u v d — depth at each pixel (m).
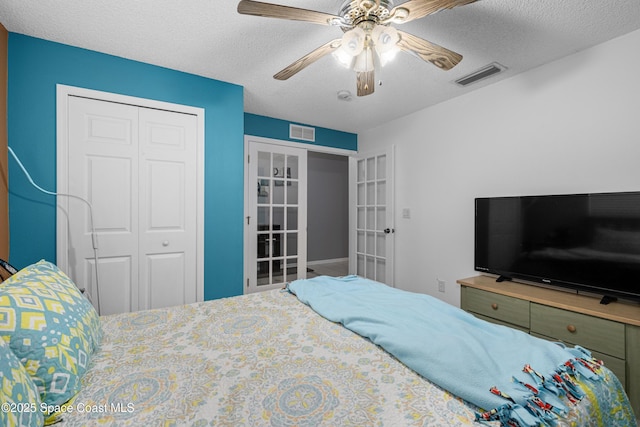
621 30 1.88
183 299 2.52
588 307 1.82
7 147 1.92
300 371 1.00
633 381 1.62
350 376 0.97
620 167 1.95
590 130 2.08
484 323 1.32
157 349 1.15
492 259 2.54
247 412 0.79
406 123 3.58
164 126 2.44
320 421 0.76
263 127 3.70
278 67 2.39
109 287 2.26
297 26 1.87
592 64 2.07
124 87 2.26
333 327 1.38
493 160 2.68
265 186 3.80
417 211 3.43
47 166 2.04
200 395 0.86
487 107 2.72
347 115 3.61
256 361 1.07
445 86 2.74
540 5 1.65
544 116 2.33
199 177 2.55
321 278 2.10
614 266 1.87
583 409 0.82
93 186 2.20
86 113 2.16
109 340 1.23
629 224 1.82
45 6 1.68
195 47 2.11
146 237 2.38
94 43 2.07
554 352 1.05
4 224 1.89
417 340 1.12
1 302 0.82
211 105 2.60
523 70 2.42
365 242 4.20
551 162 2.29
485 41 2.01
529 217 2.30
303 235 4.11
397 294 1.74
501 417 0.75
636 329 1.61
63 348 0.87
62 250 2.08
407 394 0.88
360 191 4.33
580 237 2.02
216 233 2.63
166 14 1.75
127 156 2.30
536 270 2.26
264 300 1.78
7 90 1.92
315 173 6.54
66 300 1.03
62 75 2.07
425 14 1.32
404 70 2.42
